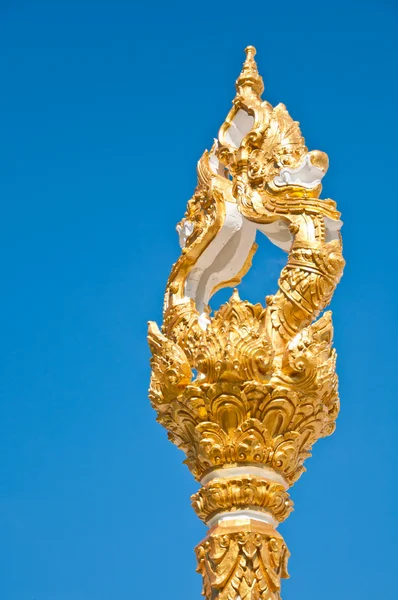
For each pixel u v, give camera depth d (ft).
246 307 36.45
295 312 36.70
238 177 40.19
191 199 42.75
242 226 41.65
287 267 37.06
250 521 34.94
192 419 36.35
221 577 34.22
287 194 38.37
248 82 43.32
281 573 35.24
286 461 35.73
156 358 38.11
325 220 38.14
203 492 36.01
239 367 35.40
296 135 40.65
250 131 40.57
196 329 37.91
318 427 36.52
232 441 35.63
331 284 36.94
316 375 35.70
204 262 41.73
